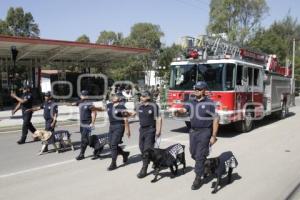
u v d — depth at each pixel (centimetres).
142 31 6431
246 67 1416
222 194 671
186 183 737
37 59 2981
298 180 761
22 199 646
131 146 1136
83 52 2983
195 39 1384
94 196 658
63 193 676
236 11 5791
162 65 5778
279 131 1491
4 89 2828
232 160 712
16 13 6812
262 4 5769
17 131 1510
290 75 2197
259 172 823
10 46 2330
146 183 736
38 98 2759
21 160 950
